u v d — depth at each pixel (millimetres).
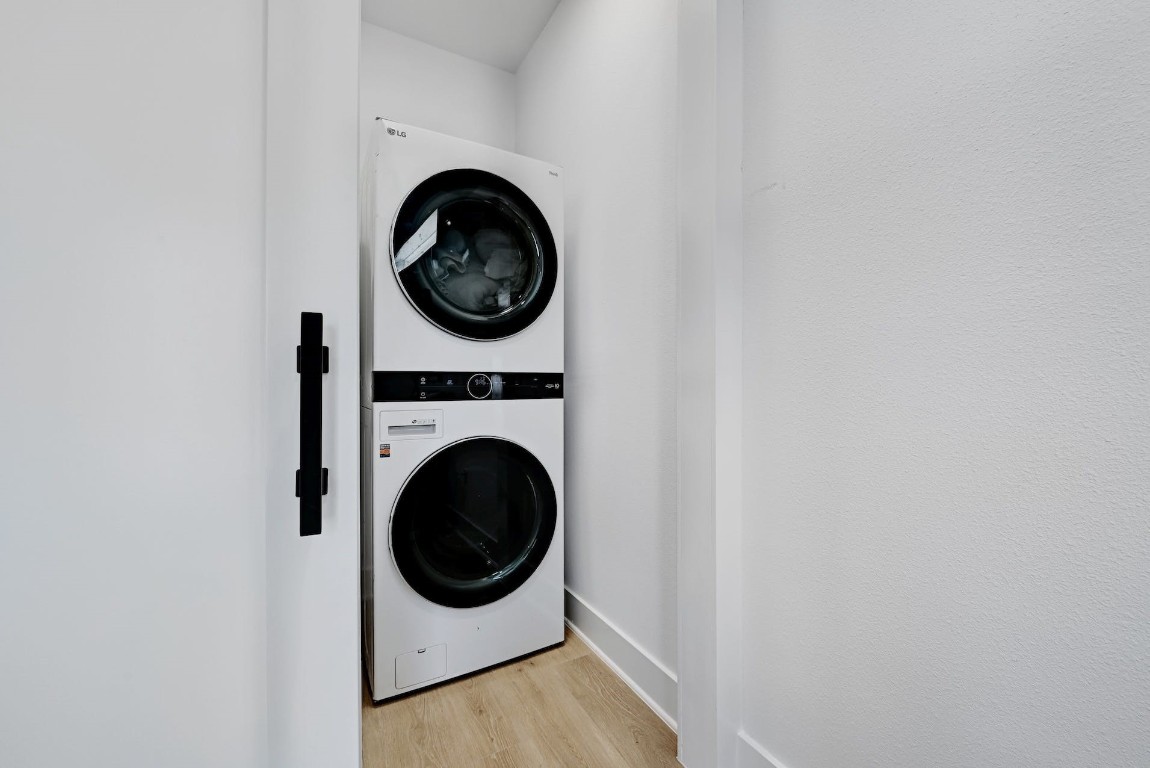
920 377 700
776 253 925
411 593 1275
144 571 447
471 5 1821
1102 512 534
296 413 500
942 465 675
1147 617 504
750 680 977
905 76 715
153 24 443
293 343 500
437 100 2062
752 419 975
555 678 1364
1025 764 591
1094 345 538
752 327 976
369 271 1325
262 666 491
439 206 1314
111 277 433
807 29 861
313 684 514
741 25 993
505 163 1434
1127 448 517
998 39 612
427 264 1305
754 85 968
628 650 1347
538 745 1103
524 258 1498
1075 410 553
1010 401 606
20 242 405
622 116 1418
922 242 697
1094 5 532
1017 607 600
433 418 1310
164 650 454
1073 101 549
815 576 851
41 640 416
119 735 440
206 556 468
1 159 397
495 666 1418
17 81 402
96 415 431
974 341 641
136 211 440
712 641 968
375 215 1238
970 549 645
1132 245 511
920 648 700
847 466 801
